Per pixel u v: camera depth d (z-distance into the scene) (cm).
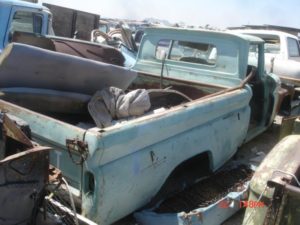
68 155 271
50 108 345
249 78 437
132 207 291
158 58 514
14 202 213
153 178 296
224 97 376
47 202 241
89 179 259
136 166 277
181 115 312
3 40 592
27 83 334
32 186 219
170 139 309
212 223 321
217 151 378
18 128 231
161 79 487
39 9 643
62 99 345
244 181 386
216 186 371
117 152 260
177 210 323
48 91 342
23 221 220
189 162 373
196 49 480
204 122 351
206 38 467
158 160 296
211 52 467
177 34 494
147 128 277
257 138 619
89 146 248
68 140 257
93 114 337
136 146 274
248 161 496
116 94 345
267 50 881
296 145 263
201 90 464
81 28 977
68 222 242
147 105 338
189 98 435
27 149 225
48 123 274
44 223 229
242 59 441
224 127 386
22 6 610
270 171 237
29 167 215
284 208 205
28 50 315
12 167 208
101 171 254
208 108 346
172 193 346
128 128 263
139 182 283
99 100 346
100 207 259
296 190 199
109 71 359
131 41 856
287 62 834
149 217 301
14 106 298
